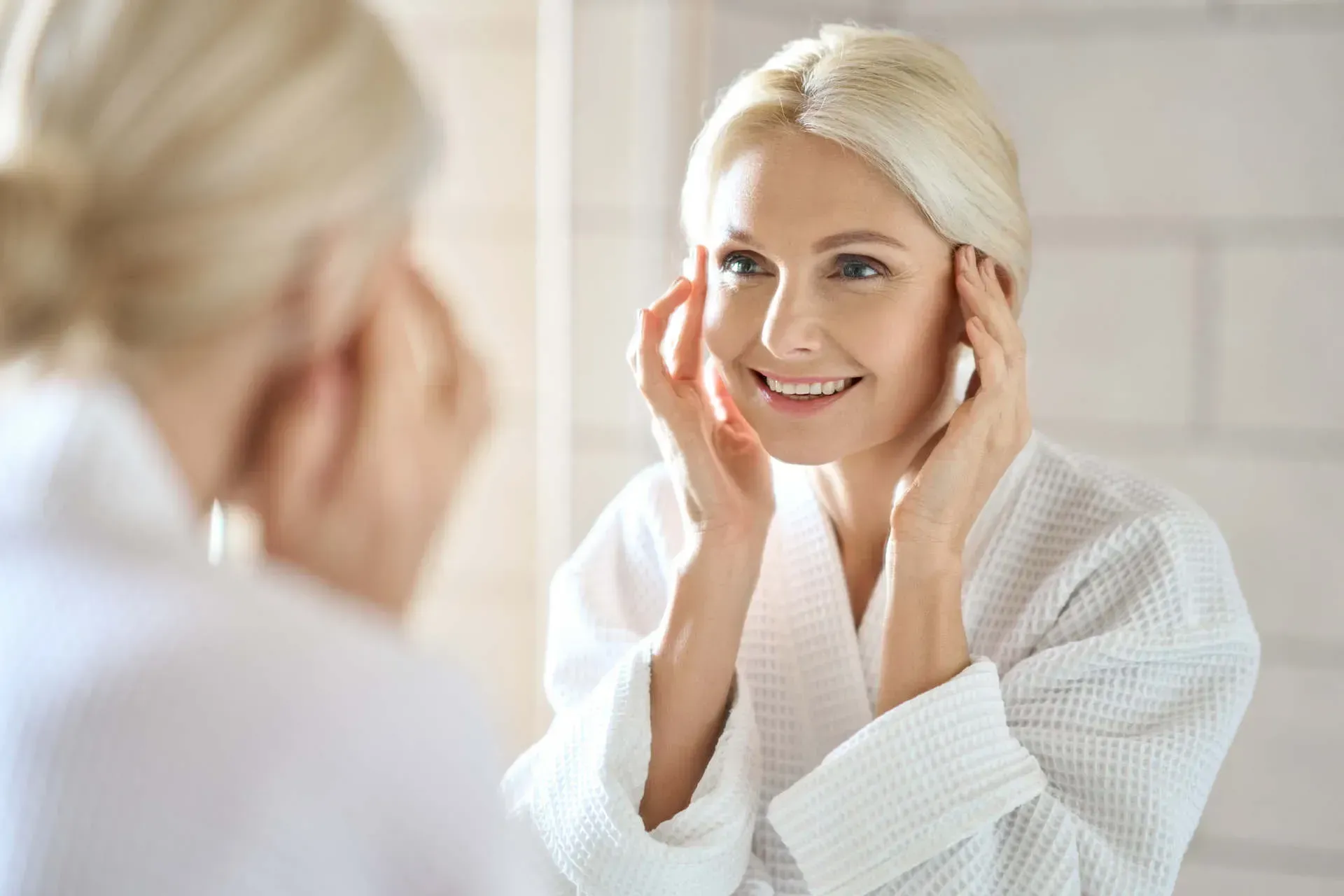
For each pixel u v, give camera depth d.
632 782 0.94
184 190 0.47
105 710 0.43
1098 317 1.72
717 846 0.90
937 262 0.92
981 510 0.94
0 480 0.48
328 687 0.45
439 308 0.58
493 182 1.82
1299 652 1.69
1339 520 1.67
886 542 1.03
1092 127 1.70
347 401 0.55
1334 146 1.62
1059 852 0.88
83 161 0.47
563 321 1.68
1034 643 0.96
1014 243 0.94
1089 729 0.91
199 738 0.43
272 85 0.48
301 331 0.51
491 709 0.51
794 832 0.90
